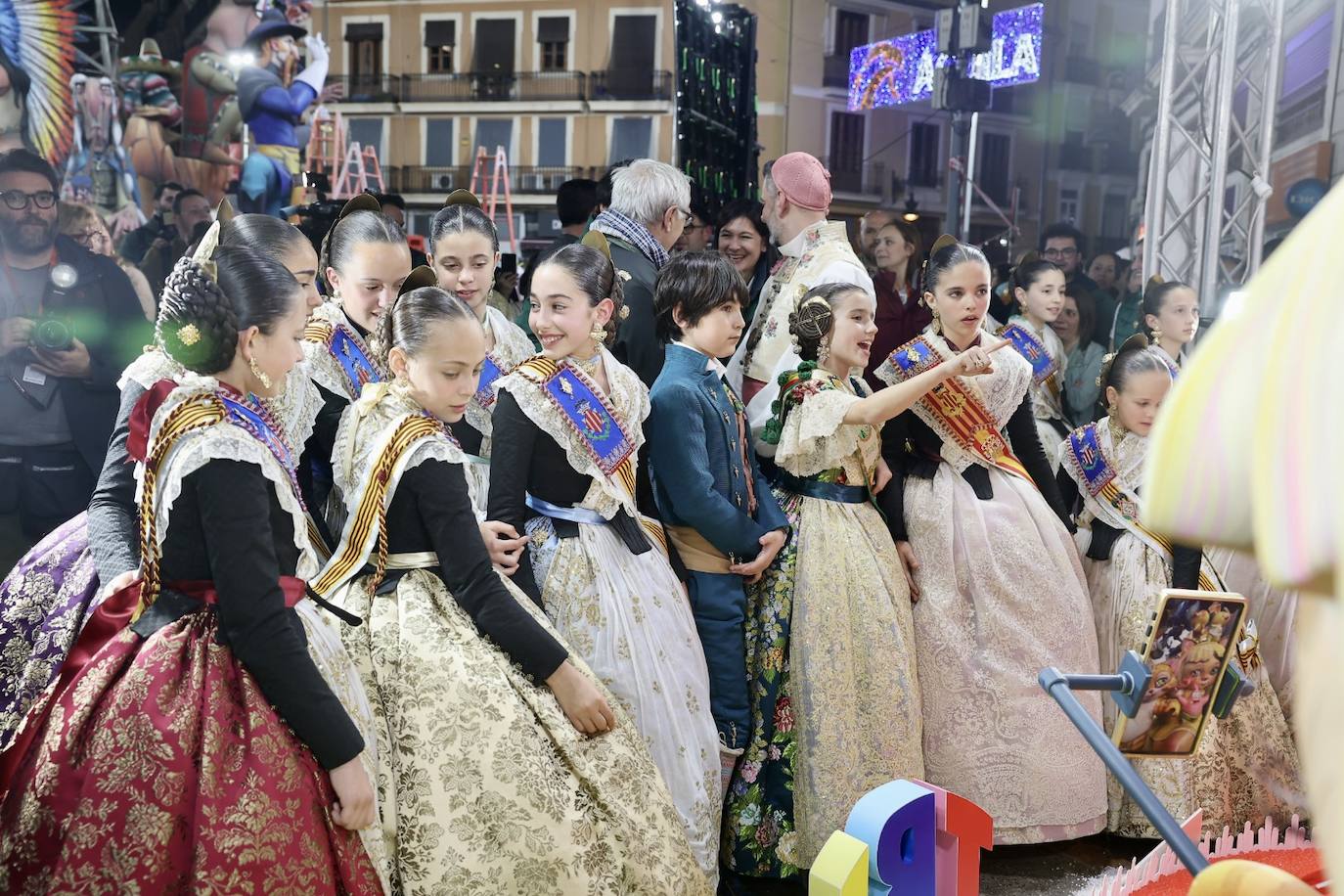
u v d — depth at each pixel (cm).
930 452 336
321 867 188
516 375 271
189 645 192
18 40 775
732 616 299
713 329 296
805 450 304
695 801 269
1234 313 68
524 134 1611
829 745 296
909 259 566
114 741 182
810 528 308
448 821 215
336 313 269
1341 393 58
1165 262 689
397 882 213
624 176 372
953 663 318
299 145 1205
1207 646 158
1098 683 158
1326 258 63
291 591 199
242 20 1145
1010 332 440
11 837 182
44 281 573
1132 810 324
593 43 1600
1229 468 65
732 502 297
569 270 271
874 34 1756
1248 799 329
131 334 579
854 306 309
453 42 1581
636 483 302
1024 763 314
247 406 201
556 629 265
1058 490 353
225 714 187
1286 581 59
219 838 179
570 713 232
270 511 197
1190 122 848
